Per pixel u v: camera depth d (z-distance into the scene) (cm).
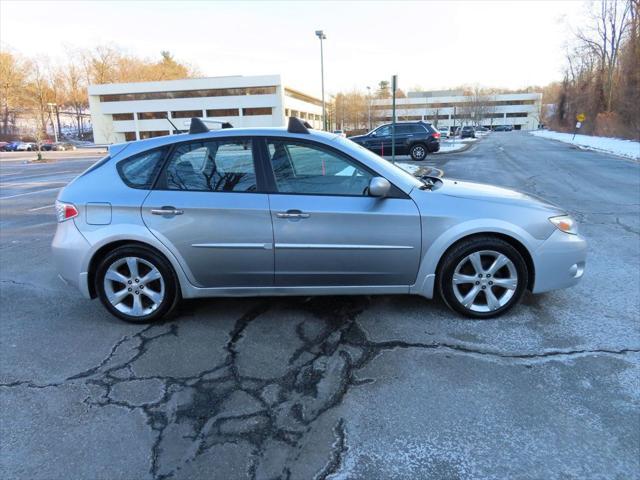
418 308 387
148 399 271
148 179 359
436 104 11144
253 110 7081
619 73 4266
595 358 302
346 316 377
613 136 3897
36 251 641
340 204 341
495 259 353
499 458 217
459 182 416
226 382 287
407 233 343
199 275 357
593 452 220
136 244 360
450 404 259
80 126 9938
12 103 7994
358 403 262
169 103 7206
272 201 343
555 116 7112
